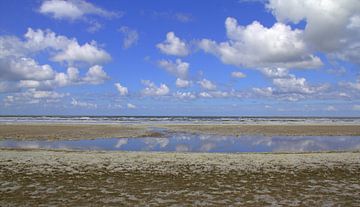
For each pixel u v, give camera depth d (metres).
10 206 11.96
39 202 12.43
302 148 30.69
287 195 13.54
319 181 15.88
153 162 20.06
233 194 13.65
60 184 14.98
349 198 13.16
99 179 15.98
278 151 28.45
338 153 24.39
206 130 49.59
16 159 20.50
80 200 12.72
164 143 33.62
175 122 77.62
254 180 16.00
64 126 52.16
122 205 12.16
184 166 19.02
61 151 24.59
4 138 35.47
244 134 44.06
